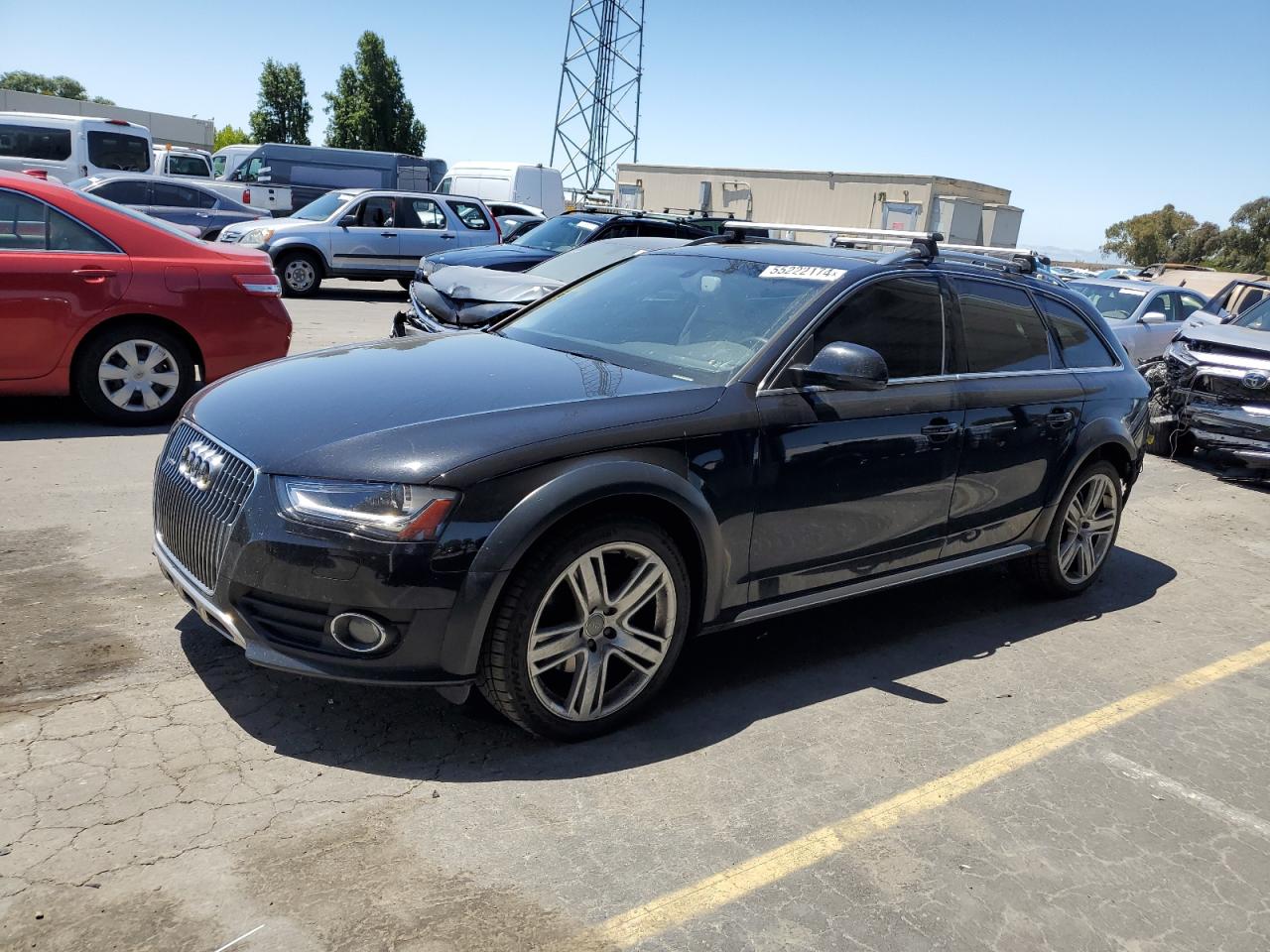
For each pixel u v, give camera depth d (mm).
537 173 26422
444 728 3344
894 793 3246
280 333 7238
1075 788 3402
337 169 25625
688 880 2705
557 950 2402
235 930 2354
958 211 35750
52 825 2656
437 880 2598
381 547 2881
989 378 4523
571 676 3482
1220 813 3340
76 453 6137
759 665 4125
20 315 6293
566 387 3500
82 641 3684
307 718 3314
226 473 3117
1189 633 5031
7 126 19703
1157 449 9641
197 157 24094
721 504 3484
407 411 3225
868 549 4086
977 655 4461
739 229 5336
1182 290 14398
